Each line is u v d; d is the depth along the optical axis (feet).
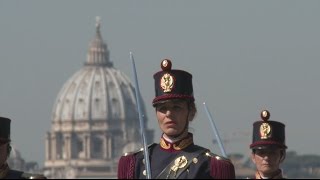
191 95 166.61
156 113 167.12
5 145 169.27
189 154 165.07
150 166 165.17
